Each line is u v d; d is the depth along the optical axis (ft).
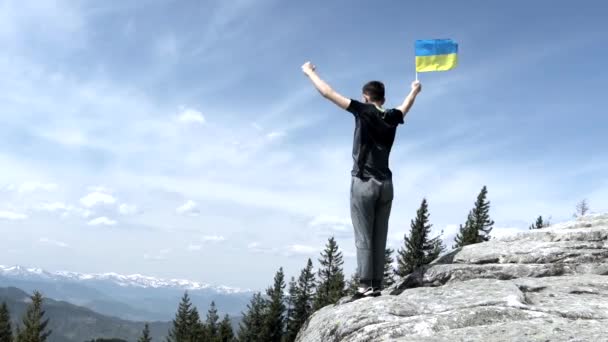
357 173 18.52
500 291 15.78
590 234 23.06
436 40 20.66
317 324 18.47
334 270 258.37
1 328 293.43
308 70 19.10
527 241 23.93
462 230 239.91
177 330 301.02
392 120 18.51
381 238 19.08
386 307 15.20
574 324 11.85
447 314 13.58
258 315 270.46
